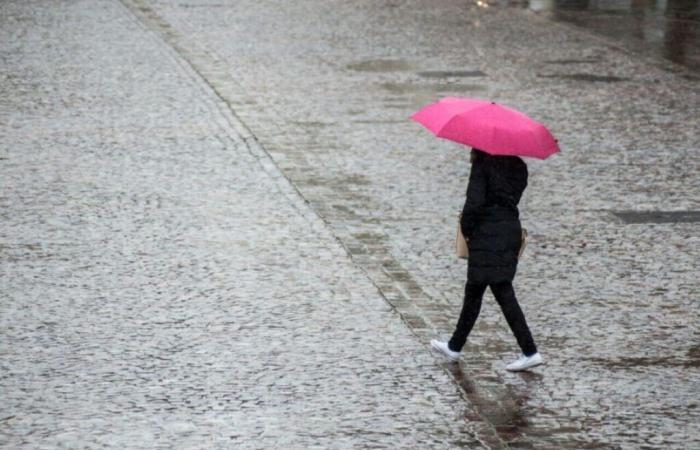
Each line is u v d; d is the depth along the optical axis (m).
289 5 93.69
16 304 31.56
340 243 37.19
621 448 24.30
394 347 29.27
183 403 25.83
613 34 80.75
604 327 30.86
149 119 53.38
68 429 24.48
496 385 27.25
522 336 27.75
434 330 30.44
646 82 63.94
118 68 65.12
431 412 25.73
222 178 44.12
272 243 37.00
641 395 26.86
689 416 25.84
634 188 43.78
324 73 65.12
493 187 27.36
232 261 35.25
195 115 54.47
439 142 50.22
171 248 36.28
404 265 35.34
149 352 28.56
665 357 29.05
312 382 27.08
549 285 33.84
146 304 31.73
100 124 52.19
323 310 31.58
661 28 84.00
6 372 27.25
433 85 62.06
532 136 26.66
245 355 28.50
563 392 26.94
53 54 68.88
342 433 24.56
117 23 81.62
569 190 43.44
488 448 24.11
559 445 24.34
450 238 37.91
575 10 93.31
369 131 51.94
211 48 72.50
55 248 36.09
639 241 37.91
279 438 24.25
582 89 61.72
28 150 47.53
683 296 33.19
